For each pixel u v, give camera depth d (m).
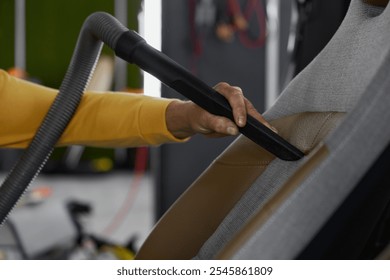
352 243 0.56
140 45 0.81
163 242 0.93
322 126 0.78
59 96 0.96
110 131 0.99
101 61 5.29
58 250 2.99
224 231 0.87
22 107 1.01
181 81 0.77
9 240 3.03
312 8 1.59
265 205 0.56
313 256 0.55
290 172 0.79
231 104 0.78
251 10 3.12
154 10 2.41
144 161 6.19
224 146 2.86
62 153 6.96
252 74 3.12
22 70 6.55
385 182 0.53
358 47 0.75
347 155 0.51
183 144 2.85
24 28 6.55
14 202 0.96
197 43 3.02
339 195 0.52
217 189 0.91
